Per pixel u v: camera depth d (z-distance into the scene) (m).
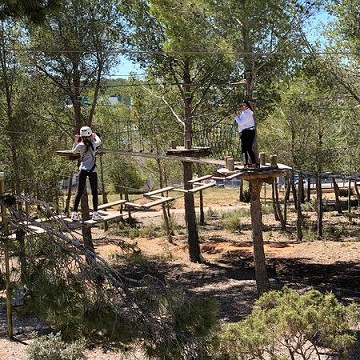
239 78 22.86
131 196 46.34
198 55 19.97
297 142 29.08
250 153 12.77
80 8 21.72
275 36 17.64
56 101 23.28
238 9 16.50
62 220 8.34
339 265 23.00
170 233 29.52
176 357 6.96
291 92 23.23
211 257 25.59
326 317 9.19
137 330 7.11
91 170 9.30
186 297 7.52
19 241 7.98
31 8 10.71
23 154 21.64
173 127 27.28
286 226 34.09
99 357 11.98
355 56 19.41
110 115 27.58
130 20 22.81
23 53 21.39
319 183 29.47
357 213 38.28
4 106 21.86
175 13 17.64
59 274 7.52
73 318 7.13
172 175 37.62
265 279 18.58
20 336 13.68
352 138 24.27
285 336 9.38
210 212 40.31
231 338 8.79
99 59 22.28
